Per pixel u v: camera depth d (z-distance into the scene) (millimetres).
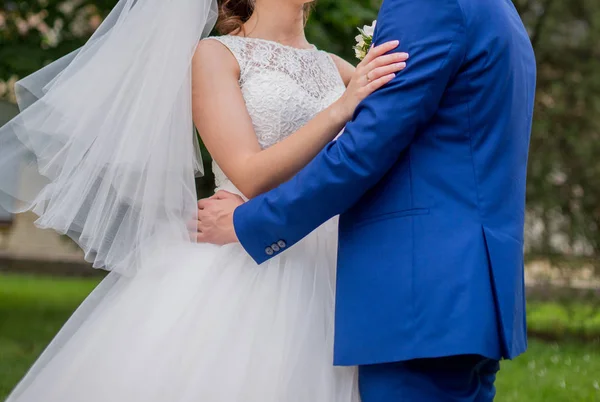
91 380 2090
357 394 2051
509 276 1878
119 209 2258
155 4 2287
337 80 2516
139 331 2107
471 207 1914
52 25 6051
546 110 8609
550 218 8523
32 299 9633
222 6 2543
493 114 1941
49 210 2256
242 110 2238
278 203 1997
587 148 8430
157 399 2021
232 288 2137
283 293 2139
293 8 2482
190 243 2246
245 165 2158
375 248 1969
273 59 2354
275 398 2016
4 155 2303
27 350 6039
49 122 2281
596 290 8547
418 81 1898
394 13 1980
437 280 1867
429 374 1920
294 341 2072
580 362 6195
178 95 2252
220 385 2016
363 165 1912
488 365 2014
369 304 1943
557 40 8539
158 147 2229
